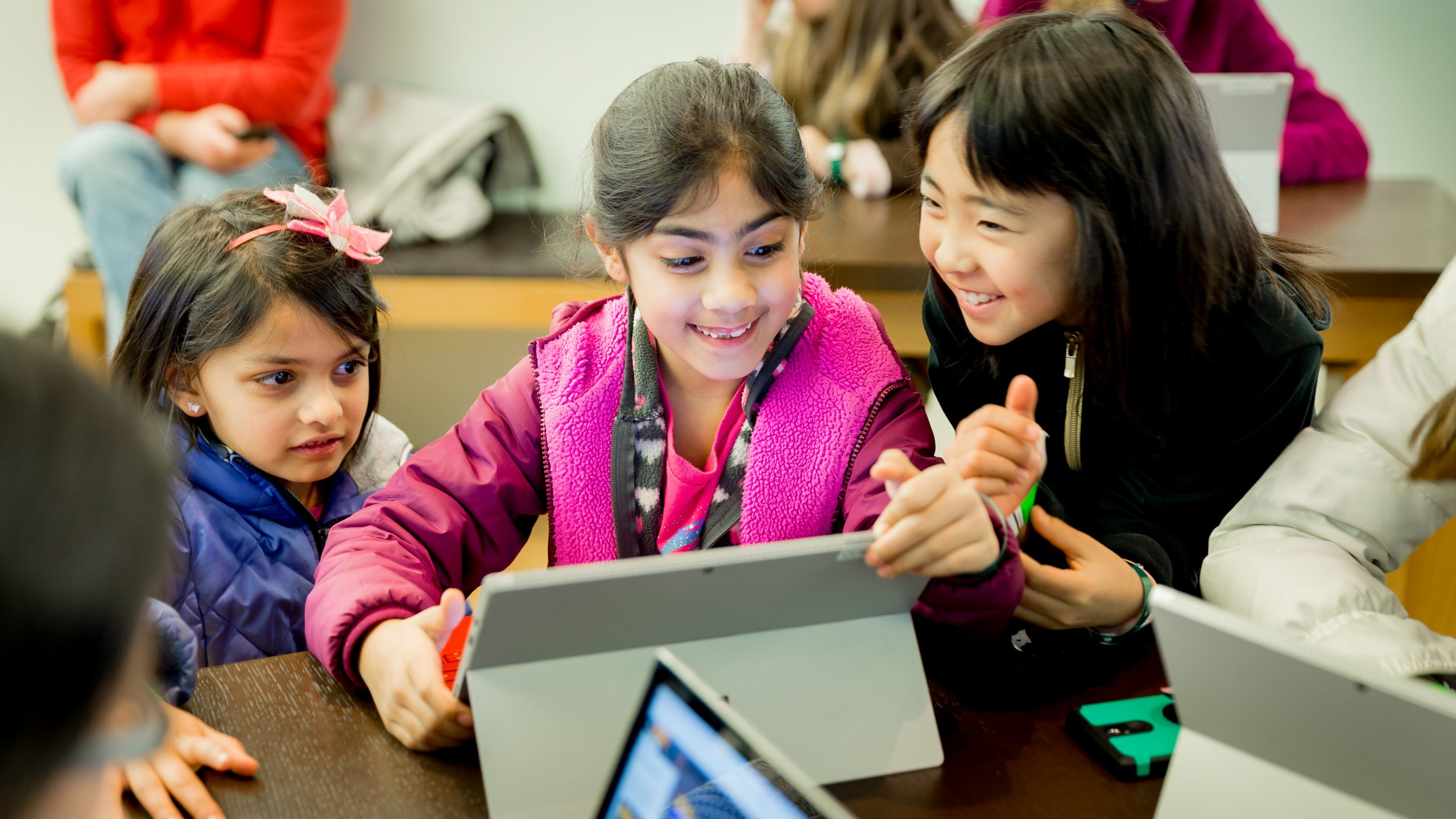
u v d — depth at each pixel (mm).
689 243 860
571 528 1021
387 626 807
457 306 2234
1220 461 1067
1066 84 873
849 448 974
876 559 710
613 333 1016
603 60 2695
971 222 932
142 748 326
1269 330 1005
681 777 610
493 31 2639
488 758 674
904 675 759
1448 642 827
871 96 2209
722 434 1013
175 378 1128
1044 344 1088
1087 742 765
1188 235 918
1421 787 579
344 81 2627
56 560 283
